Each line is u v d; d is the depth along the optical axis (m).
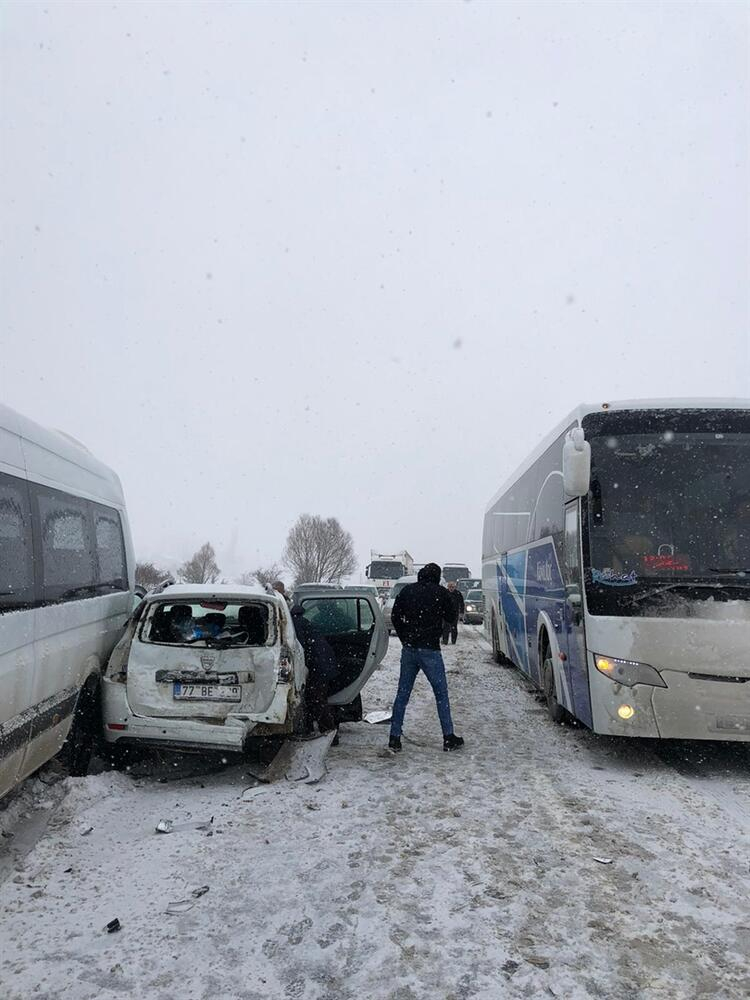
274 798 5.53
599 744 7.52
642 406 7.00
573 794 5.73
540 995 3.00
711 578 6.34
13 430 4.82
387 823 4.98
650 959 3.28
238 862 4.30
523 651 10.88
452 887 3.97
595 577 6.56
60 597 5.34
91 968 3.17
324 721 7.05
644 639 6.28
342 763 6.61
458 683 12.10
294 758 6.37
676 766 6.76
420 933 3.48
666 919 3.66
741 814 5.36
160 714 5.99
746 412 6.86
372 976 3.12
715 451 6.74
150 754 6.86
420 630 7.15
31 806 5.20
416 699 10.39
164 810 5.32
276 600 6.56
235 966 3.20
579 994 3.01
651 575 6.43
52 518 5.33
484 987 3.05
